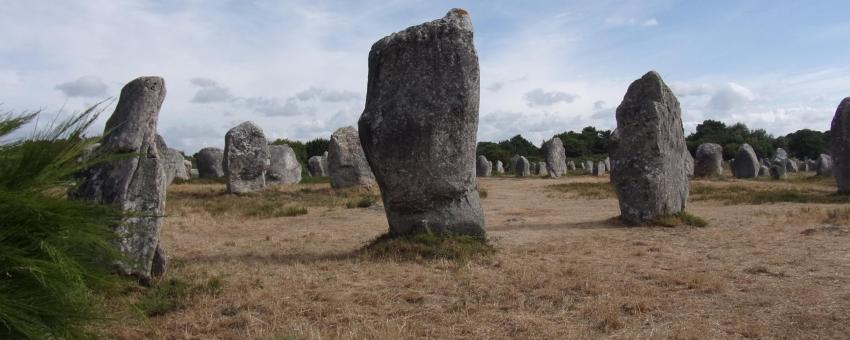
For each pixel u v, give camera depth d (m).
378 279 7.32
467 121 9.13
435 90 9.04
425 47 9.10
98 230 3.77
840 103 18.23
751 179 30.23
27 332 3.24
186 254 9.38
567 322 5.66
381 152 9.15
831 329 5.25
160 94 7.13
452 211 9.19
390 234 9.41
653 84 12.69
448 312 5.98
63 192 3.82
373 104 9.31
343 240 10.75
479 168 38.66
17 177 3.55
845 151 17.77
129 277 6.54
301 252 9.49
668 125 12.61
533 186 25.91
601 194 19.95
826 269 7.37
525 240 10.31
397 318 5.81
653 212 12.12
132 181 6.78
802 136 71.06
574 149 75.31
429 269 7.83
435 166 9.05
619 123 12.70
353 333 5.32
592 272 7.46
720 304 6.10
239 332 5.49
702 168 32.56
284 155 27.36
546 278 7.15
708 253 8.73
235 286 6.93
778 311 5.80
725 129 80.00
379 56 9.38
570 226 12.34
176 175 28.56
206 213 15.29
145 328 5.54
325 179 32.06
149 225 6.77
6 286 3.27
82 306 3.61
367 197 18.67
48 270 3.29
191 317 5.87
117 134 6.81
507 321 5.68
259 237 11.32
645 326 5.50
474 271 7.64
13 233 3.34
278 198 19.55
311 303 6.32
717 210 14.69
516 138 81.25
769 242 9.46
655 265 7.93
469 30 9.23
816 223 11.38
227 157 21.27
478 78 9.23
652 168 12.20
